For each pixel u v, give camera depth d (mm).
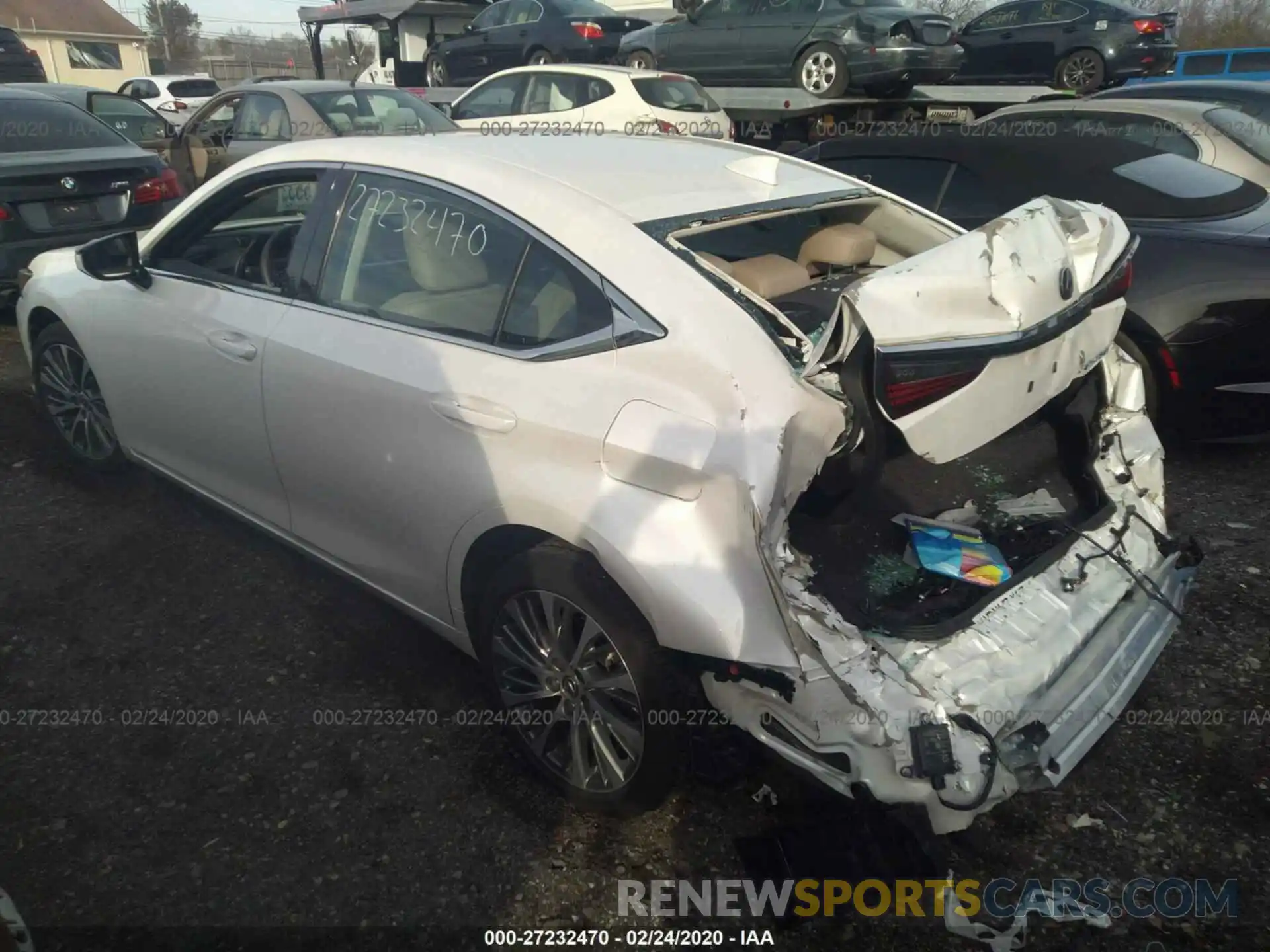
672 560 2195
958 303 2217
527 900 2430
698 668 2236
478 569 2764
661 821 2656
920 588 2467
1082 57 12164
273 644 3395
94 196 6801
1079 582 2592
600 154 3084
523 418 2467
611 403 2336
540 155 2980
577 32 12930
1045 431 3047
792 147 9508
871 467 2340
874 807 2072
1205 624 3512
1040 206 2570
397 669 3273
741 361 2209
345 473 2998
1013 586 2477
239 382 3275
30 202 6449
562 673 2596
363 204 3059
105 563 3865
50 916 2355
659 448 2225
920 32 9867
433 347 2736
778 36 10477
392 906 2412
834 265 3146
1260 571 3818
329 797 2734
